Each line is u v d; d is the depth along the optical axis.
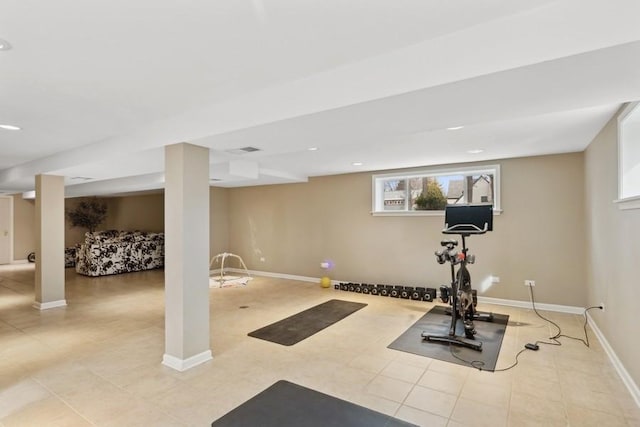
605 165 3.42
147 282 7.21
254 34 1.73
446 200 5.88
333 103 2.15
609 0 1.44
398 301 5.62
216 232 8.33
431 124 2.50
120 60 1.98
